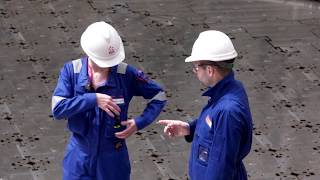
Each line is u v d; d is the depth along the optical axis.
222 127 4.23
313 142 7.23
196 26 10.15
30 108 7.68
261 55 9.29
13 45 9.22
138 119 5.01
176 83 8.39
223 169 4.26
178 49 9.34
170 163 6.76
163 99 5.11
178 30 9.96
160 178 6.51
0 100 7.82
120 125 4.98
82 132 4.96
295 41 9.78
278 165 6.79
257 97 8.15
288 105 7.99
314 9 11.01
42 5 10.62
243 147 4.38
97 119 4.91
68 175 5.12
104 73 4.88
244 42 9.68
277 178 6.57
